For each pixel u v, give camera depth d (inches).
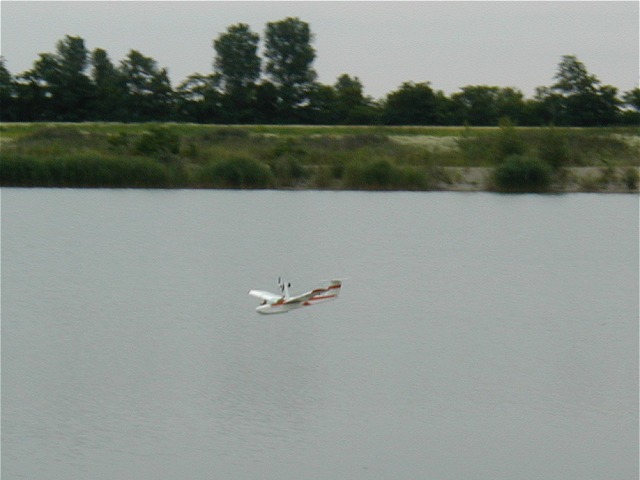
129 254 3572.8
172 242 3843.5
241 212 4687.5
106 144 6353.3
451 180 5708.7
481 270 3373.5
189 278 3129.9
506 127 5964.6
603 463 1728.6
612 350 2357.3
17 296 2859.3
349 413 1918.1
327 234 4099.4
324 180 5634.8
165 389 2027.6
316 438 1786.4
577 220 4650.6
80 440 1796.3
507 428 1863.9
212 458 1721.2
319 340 2409.0
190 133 7229.3
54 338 2396.7
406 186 5600.4
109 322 2566.4
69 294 2883.9
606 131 7411.4
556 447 1786.4
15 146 6225.4
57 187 5477.4
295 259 3508.9
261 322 2571.4
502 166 5629.9
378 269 3344.0
